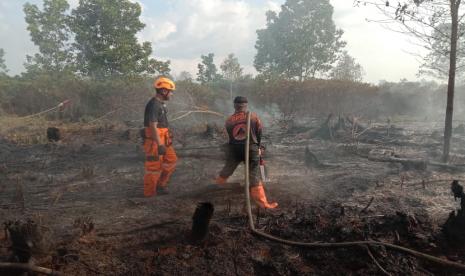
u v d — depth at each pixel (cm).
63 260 345
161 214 472
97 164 768
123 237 402
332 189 571
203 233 383
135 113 1655
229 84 2303
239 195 530
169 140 549
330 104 1964
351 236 382
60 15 2705
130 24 2680
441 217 450
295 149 925
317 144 1000
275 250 369
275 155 841
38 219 449
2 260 338
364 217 444
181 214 471
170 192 565
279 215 459
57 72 2652
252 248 372
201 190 534
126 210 491
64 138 1088
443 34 745
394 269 333
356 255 351
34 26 2662
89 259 352
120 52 2534
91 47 2653
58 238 400
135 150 909
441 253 361
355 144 962
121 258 356
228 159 525
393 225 404
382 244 348
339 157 823
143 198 529
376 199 520
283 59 4131
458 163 735
